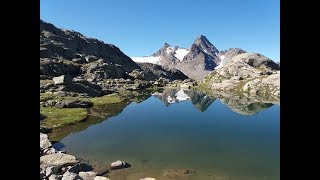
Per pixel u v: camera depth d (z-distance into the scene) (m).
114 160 33.16
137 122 62.00
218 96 137.75
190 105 98.81
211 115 74.94
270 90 152.62
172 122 63.03
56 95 99.19
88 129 52.81
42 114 63.09
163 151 37.78
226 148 40.03
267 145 41.88
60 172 26.20
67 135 47.25
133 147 39.81
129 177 27.11
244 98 127.31
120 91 151.12
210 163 32.66
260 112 80.44
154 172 28.84
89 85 125.31
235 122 63.50
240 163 32.84
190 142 43.78
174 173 28.55
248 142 43.84
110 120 63.91
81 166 27.97
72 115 64.69
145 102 106.31
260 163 33.00
